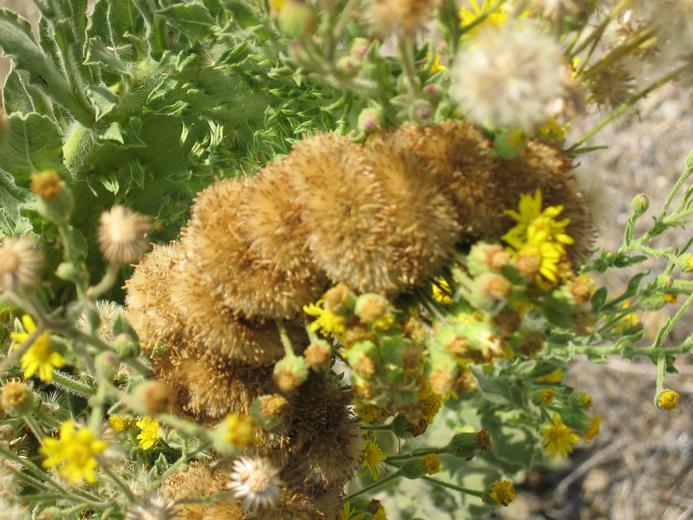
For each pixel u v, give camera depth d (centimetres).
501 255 24
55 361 26
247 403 27
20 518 28
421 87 26
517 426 39
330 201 24
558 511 47
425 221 24
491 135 25
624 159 51
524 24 25
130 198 35
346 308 24
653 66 27
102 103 32
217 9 31
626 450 48
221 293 26
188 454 28
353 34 28
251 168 33
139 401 24
